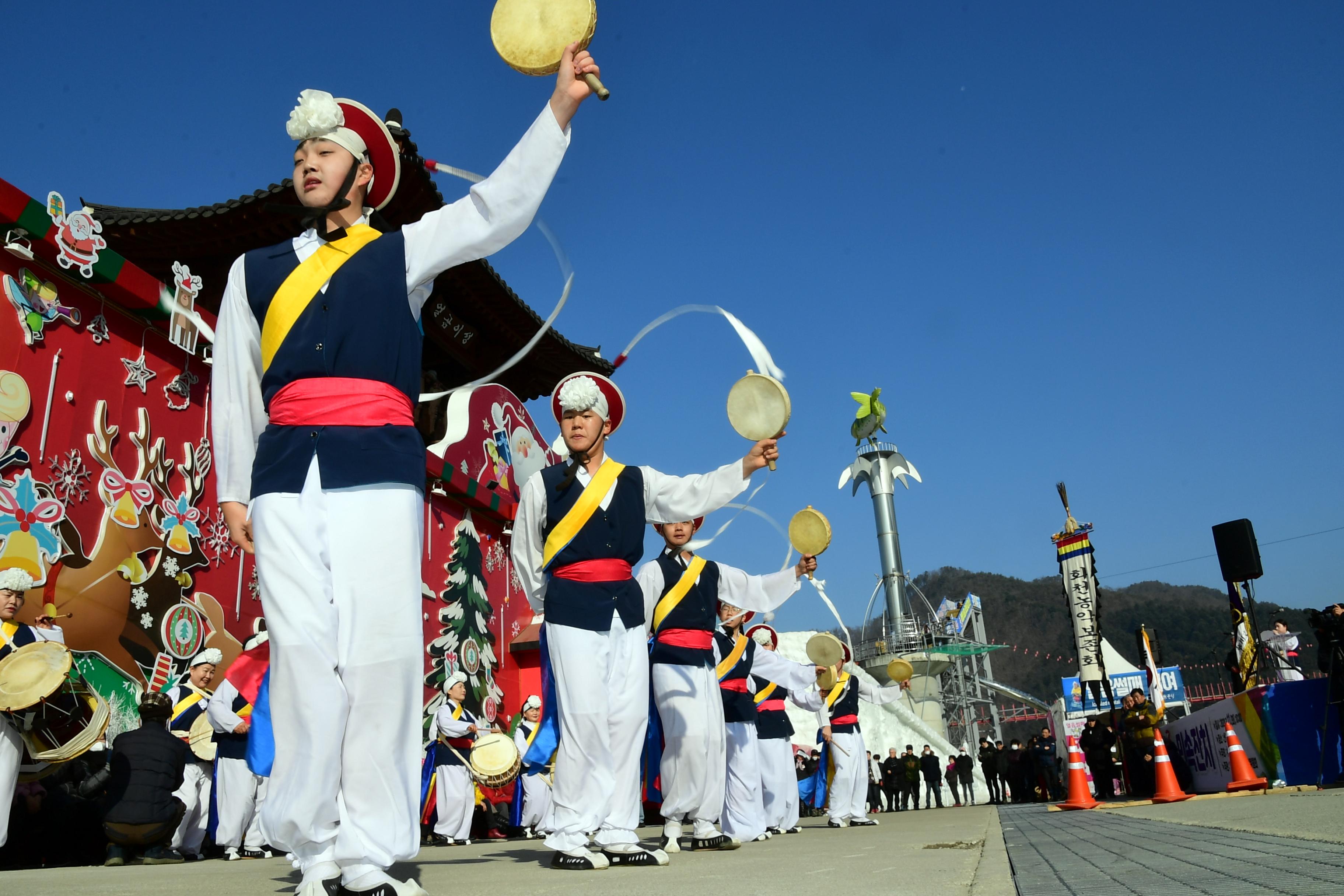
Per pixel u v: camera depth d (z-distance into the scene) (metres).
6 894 3.85
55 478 8.87
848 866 4.21
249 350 3.20
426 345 19.30
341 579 2.90
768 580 7.87
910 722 38.78
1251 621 13.62
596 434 5.59
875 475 63.44
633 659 5.41
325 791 2.79
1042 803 19.83
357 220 3.34
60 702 6.75
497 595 16.92
